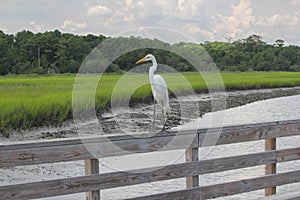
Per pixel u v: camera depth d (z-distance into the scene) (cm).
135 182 326
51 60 3966
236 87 3494
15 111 1311
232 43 6109
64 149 295
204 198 359
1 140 1185
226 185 369
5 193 277
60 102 1416
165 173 338
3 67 4041
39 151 286
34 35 4341
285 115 2120
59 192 295
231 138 365
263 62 6244
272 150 392
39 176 749
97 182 310
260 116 2034
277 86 4306
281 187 658
